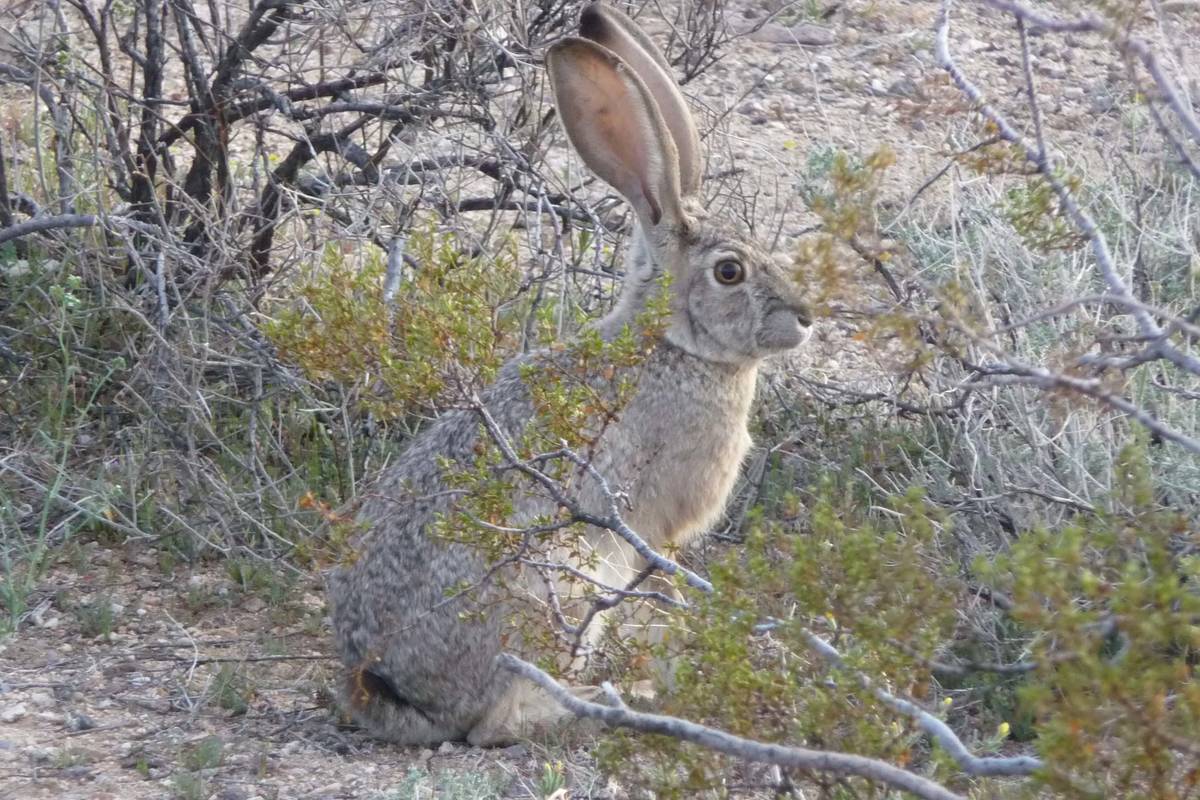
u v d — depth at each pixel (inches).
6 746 377.4
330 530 400.2
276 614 445.1
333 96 550.3
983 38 840.9
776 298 396.8
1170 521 269.6
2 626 430.9
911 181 641.6
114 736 386.0
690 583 340.8
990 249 471.8
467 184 602.5
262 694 411.5
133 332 508.7
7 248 527.8
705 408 406.3
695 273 403.5
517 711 392.8
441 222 514.6
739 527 485.4
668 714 285.6
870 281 403.5
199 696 406.3
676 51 634.8
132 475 471.8
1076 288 447.5
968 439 433.4
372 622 392.5
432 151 546.9
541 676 272.1
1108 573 297.0
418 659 387.5
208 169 542.9
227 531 461.7
